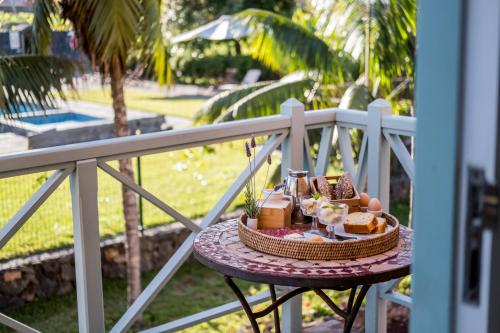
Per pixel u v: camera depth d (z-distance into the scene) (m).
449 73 0.93
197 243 2.29
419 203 1.00
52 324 5.90
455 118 0.93
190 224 2.79
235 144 12.24
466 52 0.91
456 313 0.98
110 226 7.30
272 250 2.16
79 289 2.58
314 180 2.50
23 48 6.27
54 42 6.38
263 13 6.59
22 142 9.51
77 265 2.56
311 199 2.33
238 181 2.94
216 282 7.02
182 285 6.92
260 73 17.36
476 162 0.92
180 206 8.25
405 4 5.99
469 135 0.92
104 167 2.53
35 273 6.23
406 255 2.15
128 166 6.25
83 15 5.55
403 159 2.98
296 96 6.35
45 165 2.37
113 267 6.85
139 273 6.34
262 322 5.95
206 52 19.03
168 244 7.21
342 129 3.29
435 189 0.97
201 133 2.78
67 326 5.88
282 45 6.52
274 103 6.29
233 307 2.96
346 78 6.66
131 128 11.20
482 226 0.93
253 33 6.64
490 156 0.91
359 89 6.15
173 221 7.58
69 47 6.40
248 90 6.69
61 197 7.61
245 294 6.66
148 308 6.37
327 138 3.29
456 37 0.91
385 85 6.53
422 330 1.02
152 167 10.21
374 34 6.11
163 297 6.63
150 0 5.66
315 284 1.95
